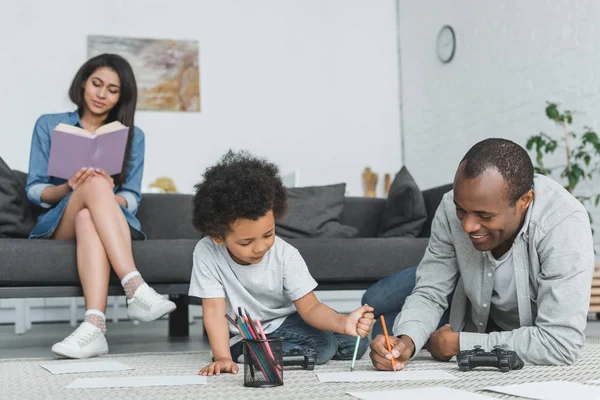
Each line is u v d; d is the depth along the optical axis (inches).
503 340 60.5
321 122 232.4
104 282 86.4
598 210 149.7
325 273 105.0
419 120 228.1
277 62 229.9
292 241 104.7
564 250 58.6
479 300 65.0
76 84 103.3
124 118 104.5
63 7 211.9
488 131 191.6
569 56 159.2
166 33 220.5
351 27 237.6
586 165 143.4
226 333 65.0
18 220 101.9
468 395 43.0
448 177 212.4
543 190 61.1
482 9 193.3
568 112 151.3
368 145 235.9
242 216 57.2
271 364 50.9
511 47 180.9
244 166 59.1
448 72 211.0
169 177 217.5
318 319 63.8
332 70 234.7
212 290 65.7
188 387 51.3
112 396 47.3
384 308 80.0
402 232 117.4
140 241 97.1
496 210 54.2
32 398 47.1
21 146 206.1
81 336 80.1
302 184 229.0
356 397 44.1
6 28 207.0
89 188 89.5
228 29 226.2
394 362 57.4
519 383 49.8
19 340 126.0
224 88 224.5
